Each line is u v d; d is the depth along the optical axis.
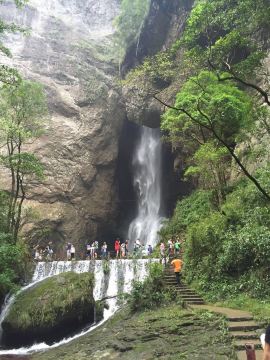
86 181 34.41
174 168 31.95
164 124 21.89
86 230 33.97
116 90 37.72
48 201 32.31
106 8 46.59
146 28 33.38
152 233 35.19
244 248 14.97
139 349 10.86
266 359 3.30
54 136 34.19
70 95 36.53
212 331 11.14
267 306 12.84
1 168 31.72
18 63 37.41
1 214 21.91
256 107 15.50
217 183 21.02
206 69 19.19
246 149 20.53
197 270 16.98
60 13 44.56
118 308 18.67
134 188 38.97
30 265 22.30
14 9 41.56
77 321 17.12
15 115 22.91
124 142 39.09
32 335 16.62
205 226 17.94
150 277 16.70
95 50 40.44
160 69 29.39
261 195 16.67
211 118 16.72
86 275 18.55
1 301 18.38
